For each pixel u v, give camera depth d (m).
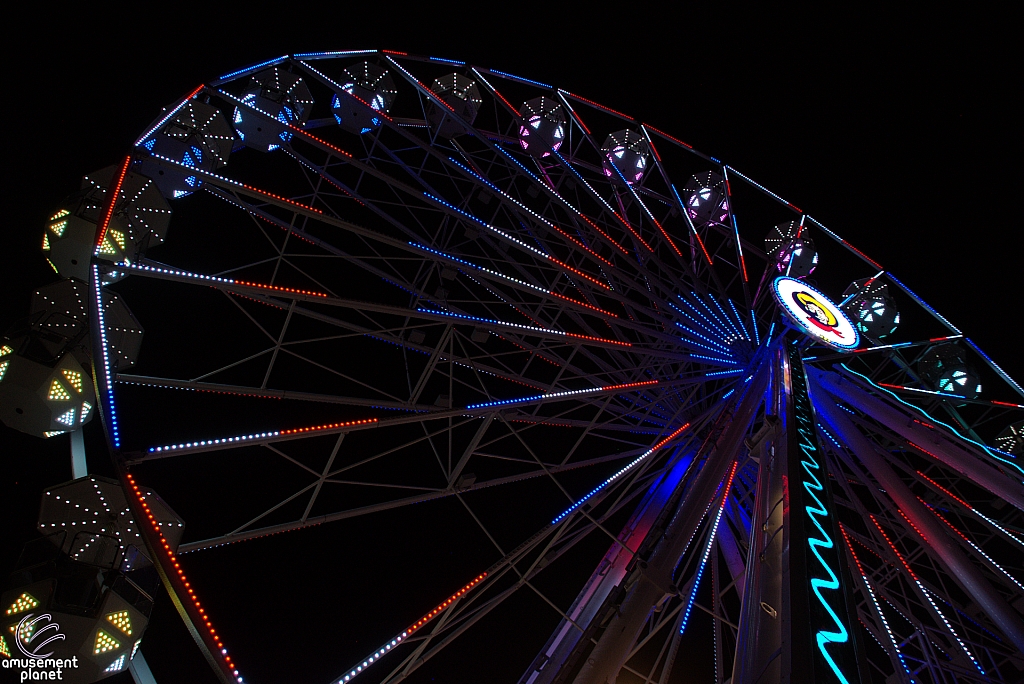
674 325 16.64
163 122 11.74
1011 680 15.46
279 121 13.38
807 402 11.34
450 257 13.03
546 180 18.44
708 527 12.66
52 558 9.34
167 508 9.29
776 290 15.28
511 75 19.22
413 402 12.05
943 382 19.84
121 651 9.20
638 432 15.61
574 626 11.81
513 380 15.14
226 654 6.62
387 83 17.30
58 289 10.99
